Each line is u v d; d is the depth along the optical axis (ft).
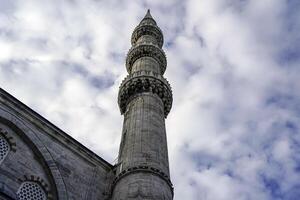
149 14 163.43
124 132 96.43
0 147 75.25
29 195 72.43
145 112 97.50
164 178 79.36
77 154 86.84
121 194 75.31
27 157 77.30
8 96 82.07
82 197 79.36
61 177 78.59
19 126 79.77
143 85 107.24
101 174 87.81
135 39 147.84
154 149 85.81
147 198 72.33
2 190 66.33
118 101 111.55
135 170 78.95
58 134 85.61
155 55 128.47
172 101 111.96
